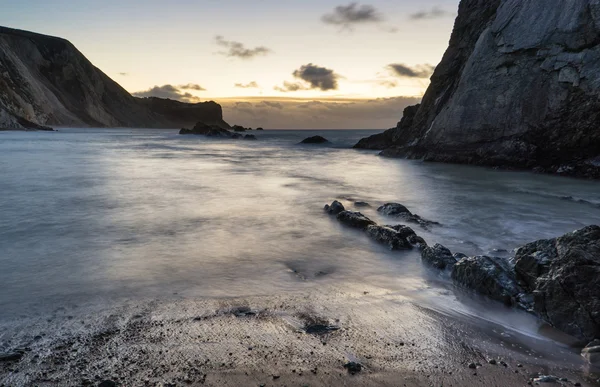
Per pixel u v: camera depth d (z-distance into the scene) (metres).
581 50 20.14
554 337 4.53
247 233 8.78
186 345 4.03
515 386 3.47
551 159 20.95
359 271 6.58
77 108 135.00
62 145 41.97
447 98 29.16
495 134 23.67
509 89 23.00
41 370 3.52
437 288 5.94
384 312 5.01
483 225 10.10
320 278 6.20
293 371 3.60
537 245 6.23
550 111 21.20
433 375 3.61
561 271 5.06
